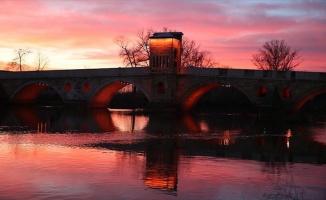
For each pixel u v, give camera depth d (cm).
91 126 5259
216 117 7125
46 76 9475
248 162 2928
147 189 2178
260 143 3862
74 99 9012
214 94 10731
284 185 2312
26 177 2366
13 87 10019
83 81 8975
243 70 7112
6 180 2297
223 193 2136
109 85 8762
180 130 4897
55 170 2544
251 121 6338
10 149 3266
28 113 7394
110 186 2220
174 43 7831
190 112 8250
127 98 10944
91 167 2645
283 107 6675
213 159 3014
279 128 5275
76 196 2044
